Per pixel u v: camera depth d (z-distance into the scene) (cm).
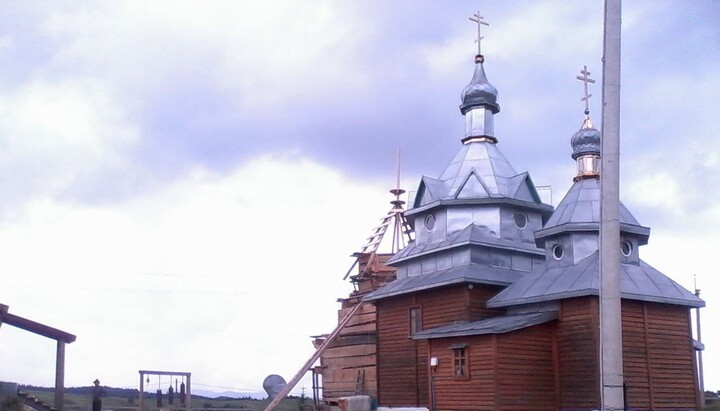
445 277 3781
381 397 4103
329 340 4688
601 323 1410
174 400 4453
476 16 4506
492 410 3031
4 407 2998
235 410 4809
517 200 4081
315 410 4516
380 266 4844
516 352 3127
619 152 1430
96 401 3403
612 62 1441
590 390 3050
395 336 4081
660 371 3212
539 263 4056
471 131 4409
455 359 3266
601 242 1427
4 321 3212
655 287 3278
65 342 3316
